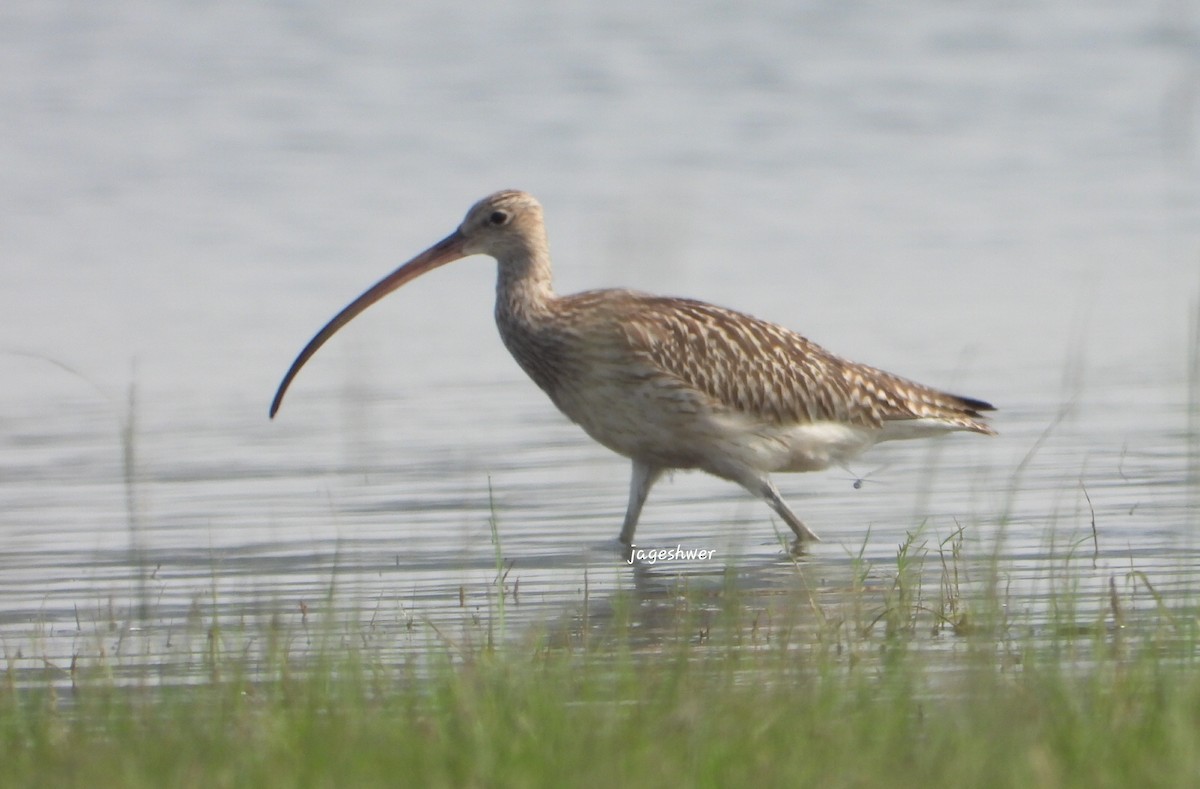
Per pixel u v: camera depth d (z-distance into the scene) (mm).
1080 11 48062
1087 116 36656
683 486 15586
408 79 40531
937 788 7367
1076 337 21094
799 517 14398
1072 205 29141
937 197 29906
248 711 8859
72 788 7617
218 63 41781
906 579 11461
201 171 32000
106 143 34250
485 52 43344
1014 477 13953
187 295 23656
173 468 16109
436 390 19062
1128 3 48938
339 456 16438
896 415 14359
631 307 13734
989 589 10523
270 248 26438
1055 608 10281
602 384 13695
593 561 13133
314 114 37062
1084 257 25531
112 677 9922
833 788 7375
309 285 24203
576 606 11789
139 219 28375
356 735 8078
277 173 31844
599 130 35688
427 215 28594
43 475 15883
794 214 28750
